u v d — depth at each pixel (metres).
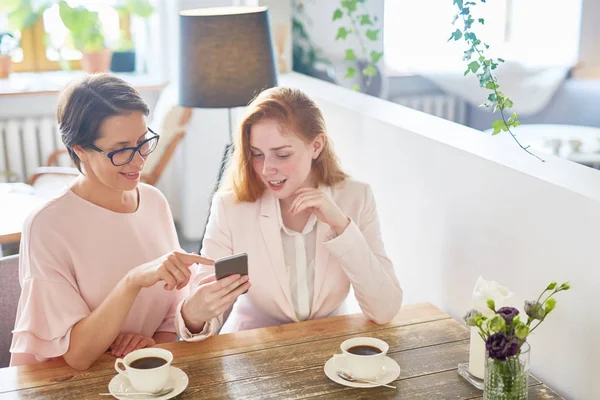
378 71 3.68
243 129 1.87
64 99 1.69
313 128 1.86
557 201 1.62
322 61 3.65
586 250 1.55
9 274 2.04
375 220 2.01
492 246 1.86
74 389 1.54
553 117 4.11
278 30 3.53
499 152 1.91
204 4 4.45
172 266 1.65
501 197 1.81
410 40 4.24
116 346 1.75
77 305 1.69
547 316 1.70
